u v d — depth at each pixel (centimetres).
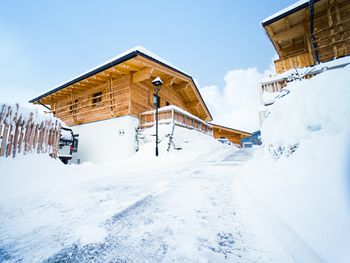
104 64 1042
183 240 183
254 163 528
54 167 534
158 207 275
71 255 168
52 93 1358
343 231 136
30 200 329
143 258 158
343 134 213
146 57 944
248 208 250
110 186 426
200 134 1355
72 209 282
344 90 243
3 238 201
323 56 965
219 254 157
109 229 214
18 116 488
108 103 1145
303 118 307
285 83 713
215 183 402
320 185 194
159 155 900
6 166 427
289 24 1065
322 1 904
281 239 166
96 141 1127
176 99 1622
